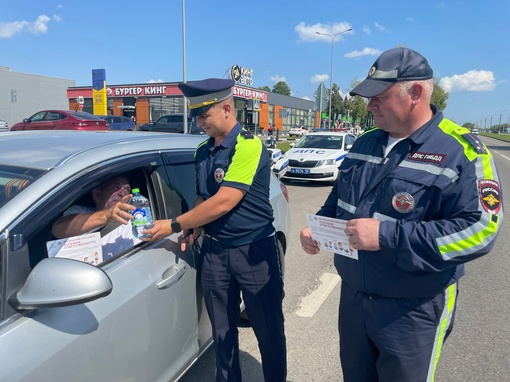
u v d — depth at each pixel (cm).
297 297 386
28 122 1872
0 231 140
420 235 137
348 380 182
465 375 272
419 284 149
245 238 206
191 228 198
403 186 145
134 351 172
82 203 192
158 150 224
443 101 5175
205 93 194
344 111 5384
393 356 158
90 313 154
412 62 143
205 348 236
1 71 3741
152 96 3859
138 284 179
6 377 124
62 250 165
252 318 218
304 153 1098
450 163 139
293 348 301
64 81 4269
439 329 157
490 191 136
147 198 212
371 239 143
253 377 267
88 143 200
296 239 580
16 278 140
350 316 172
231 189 192
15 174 163
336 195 189
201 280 219
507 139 6122
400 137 155
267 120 4831
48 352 137
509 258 514
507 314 359
